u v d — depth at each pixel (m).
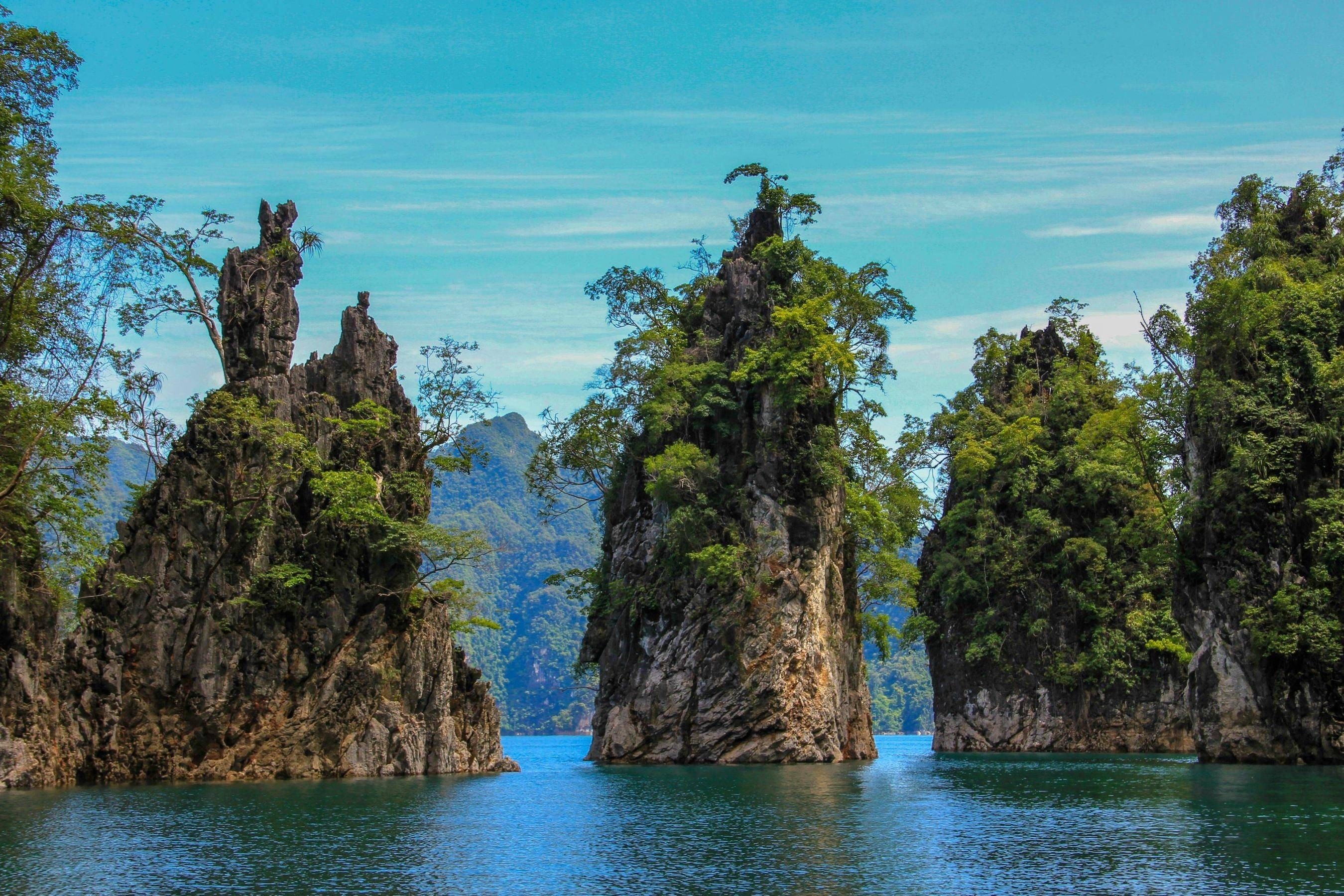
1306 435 80.62
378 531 73.06
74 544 64.50
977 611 121.69
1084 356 130.00
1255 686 80.06
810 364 90.12
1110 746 114.06
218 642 66.06
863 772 78.50
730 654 87.44
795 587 87.81
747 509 89.44
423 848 42.31
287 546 69.69
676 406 95.00
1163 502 96.06
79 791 58.59
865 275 102.19
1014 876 37.31
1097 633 115.06
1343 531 77.38
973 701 120.88
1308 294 83.88
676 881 36.66
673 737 88.81
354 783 65.50
